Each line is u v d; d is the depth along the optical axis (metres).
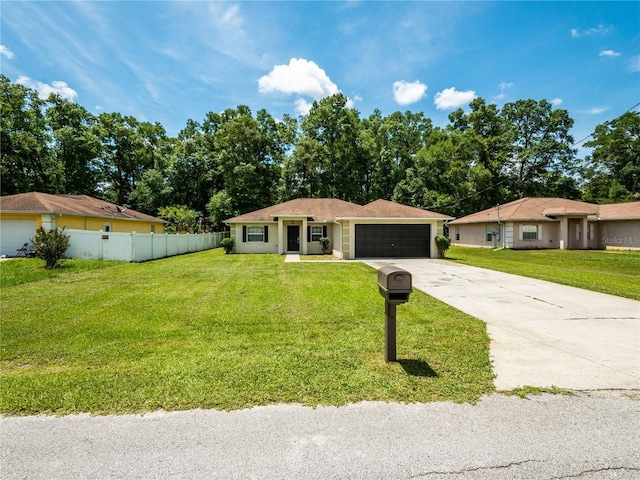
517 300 7.10
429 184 34.25
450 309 6.21
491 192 35.03
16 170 27.62
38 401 2.86
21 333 4.84
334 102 35.19
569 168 37.00
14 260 13.52
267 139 35.09
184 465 2.11
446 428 2.50
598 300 7.09
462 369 3.54
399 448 2.27
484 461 2.14
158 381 3.25
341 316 5.75
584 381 3.28
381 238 16.91
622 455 2.19
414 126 39.25
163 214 30.03
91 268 12.12
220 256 17.92
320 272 11.24
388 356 3.72
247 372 3.45
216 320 5.52
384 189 35.38
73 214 16.78
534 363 3.72
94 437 2.39
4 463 2.13
